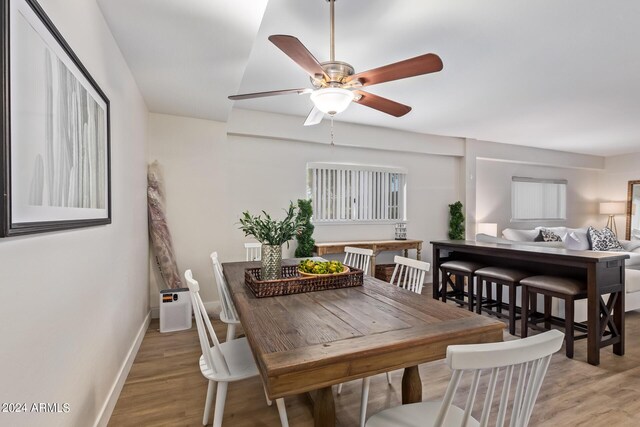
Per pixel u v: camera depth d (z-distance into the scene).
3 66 0.81
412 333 1.29
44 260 1.09
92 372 1.59
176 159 3.74
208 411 1.83
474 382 0.88
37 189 1.00
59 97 1.15
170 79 2.74
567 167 7.05
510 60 2.76
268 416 1.94
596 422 1.86
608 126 4.85
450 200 5.85
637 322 3.55
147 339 3.06
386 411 1.31
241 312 1.58
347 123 4.83
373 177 5.28
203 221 3.87
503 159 6.08
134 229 2.75
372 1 1.97
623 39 2.40
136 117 2.83
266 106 4.10
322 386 1.07
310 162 4.80
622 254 2.77
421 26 2.24
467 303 3.83
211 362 1.59
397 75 1.87
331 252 4.59
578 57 2.69
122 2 1.72
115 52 2.11
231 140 4.32
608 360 2.64
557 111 4.15
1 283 0.85
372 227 5.27
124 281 2.34
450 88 3.39
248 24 1.94
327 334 1.28
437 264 4.12
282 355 1.09
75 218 1.31
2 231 0.81
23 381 0.96
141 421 1.87
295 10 2.06
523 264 3.45
